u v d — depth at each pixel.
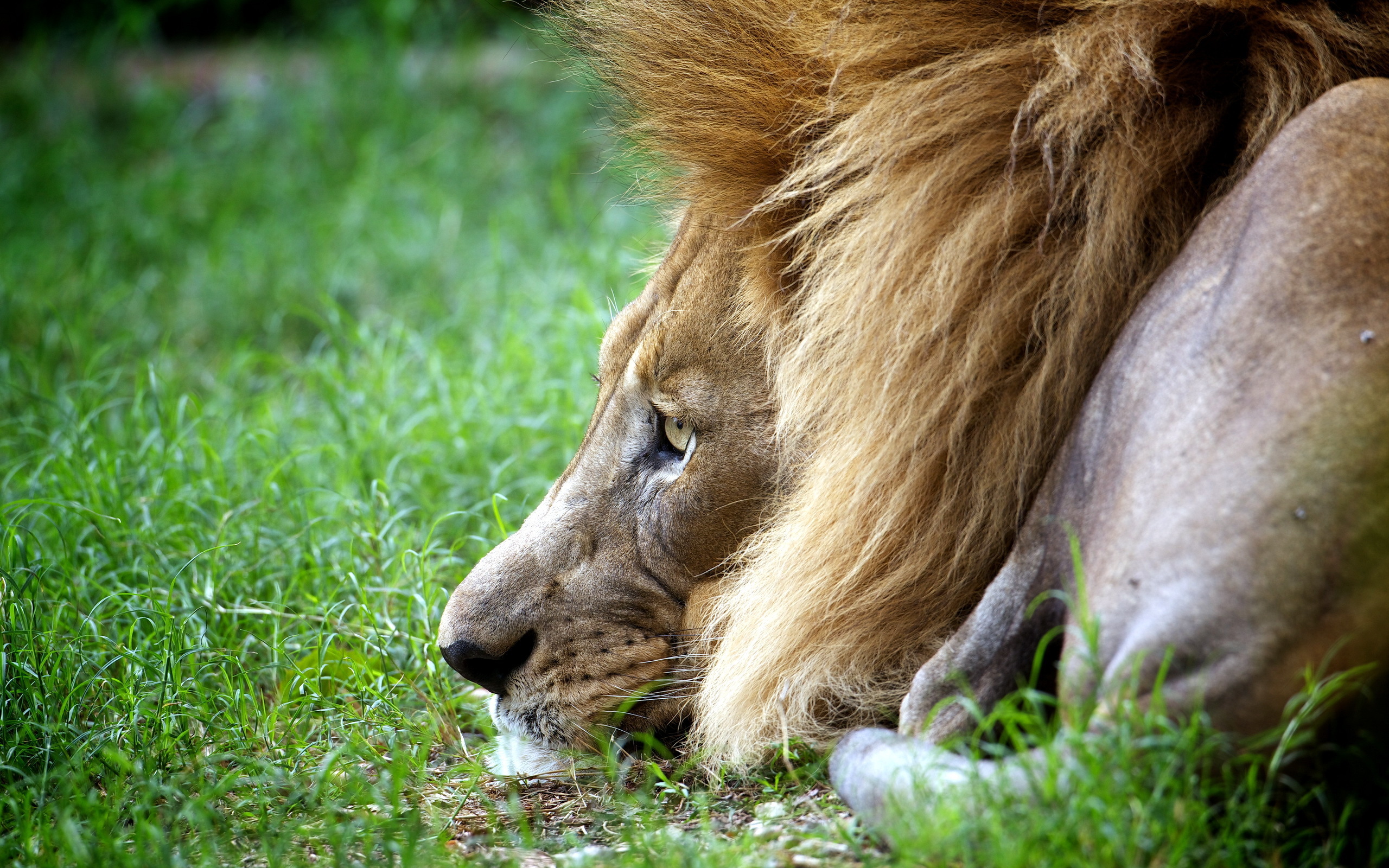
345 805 5.27
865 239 5.20
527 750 6.02
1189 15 4.95
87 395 10.27
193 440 9.38
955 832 3.96
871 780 4.41
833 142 5.48
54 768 5.56
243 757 5.70
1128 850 3.81
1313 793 4.02
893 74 5.34
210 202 17.11
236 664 6.51
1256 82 4.89
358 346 11.31
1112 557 4.13
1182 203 4.93
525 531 6.18
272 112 19.61
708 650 5.84
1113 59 4.94
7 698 5.79
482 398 9.86
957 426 5.02
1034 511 4.67
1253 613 3.86
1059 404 4.89
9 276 14.08
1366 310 3.98
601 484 6.09
